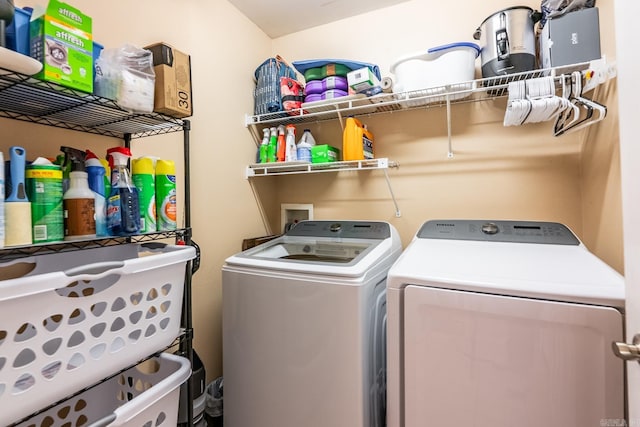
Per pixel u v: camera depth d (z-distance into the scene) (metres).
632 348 0.57
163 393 0.92
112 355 0.84
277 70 1.97
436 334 0.92
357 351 1.10
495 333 0.85
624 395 0.74
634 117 0.61
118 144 1.26
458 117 1.85
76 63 0.81
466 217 1.83
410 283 0.96
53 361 0.71
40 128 1.04
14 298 0.62
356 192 2.12
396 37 1.98
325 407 1.15
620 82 0.67
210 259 1.71
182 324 1.26
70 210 0.84
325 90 1.84
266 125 2.20
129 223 0.95
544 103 1.28
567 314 0.79
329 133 2.19
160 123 1.16
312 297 1.17
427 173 1.93
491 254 1.16
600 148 1.33
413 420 0.95
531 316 0.82
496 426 0.86
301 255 1.63
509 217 1.74
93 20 1.15
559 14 1.34
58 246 1.00
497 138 1.77
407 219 1.98
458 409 0.90
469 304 0.88
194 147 1.62
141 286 0.91
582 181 1.59
